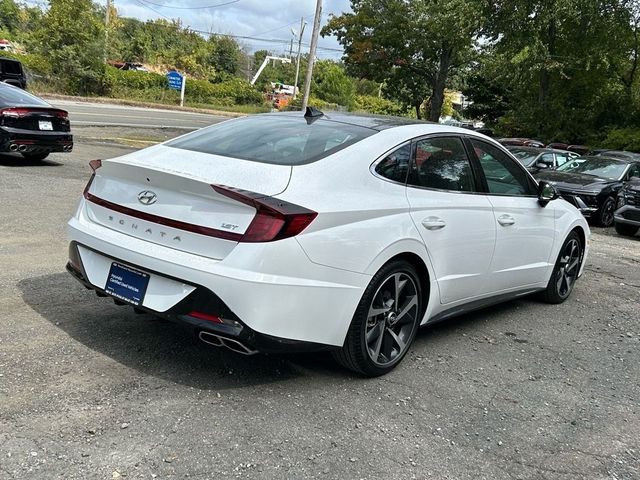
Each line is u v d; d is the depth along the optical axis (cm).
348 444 305
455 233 423
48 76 3641
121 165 355
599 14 2609
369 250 355
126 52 6084
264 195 323
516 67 2823
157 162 367
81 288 489
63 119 1136
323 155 368
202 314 320
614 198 1280
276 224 315
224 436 300
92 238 363
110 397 325
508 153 510
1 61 2273
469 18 2752
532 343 484
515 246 500
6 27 6738
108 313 442
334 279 339
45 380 335
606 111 2895
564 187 1270
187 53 6419
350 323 356
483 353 451
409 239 381
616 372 439
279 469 278
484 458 307
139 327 422
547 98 2858
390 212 374
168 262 325
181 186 332
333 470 282
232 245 316
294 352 339
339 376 383
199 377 359
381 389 372
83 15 3675
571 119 2864
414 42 3409
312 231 327
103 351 379
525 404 373
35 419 297
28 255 564
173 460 276
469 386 390
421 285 412
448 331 495
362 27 3575
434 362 424
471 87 4144
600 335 520
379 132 405
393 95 4128
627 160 1431
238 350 329
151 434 295
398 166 397
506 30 2708
